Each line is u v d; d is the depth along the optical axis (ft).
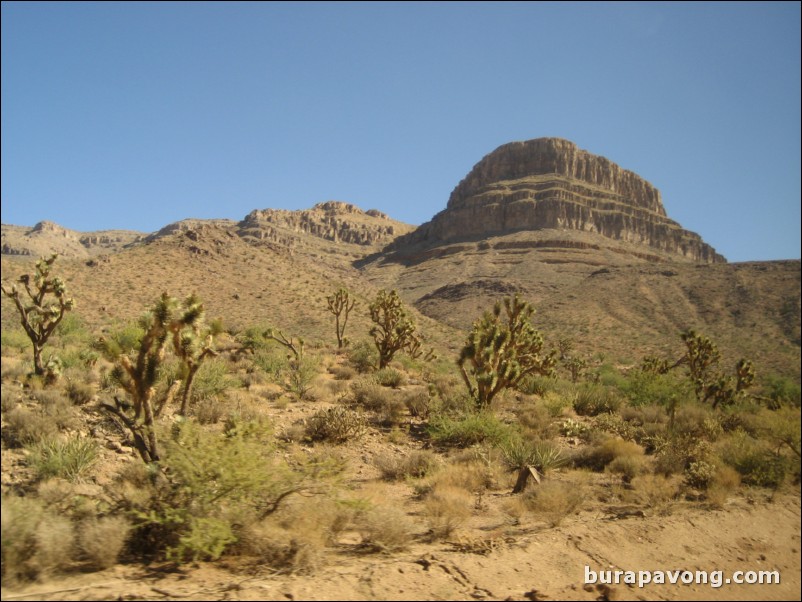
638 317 331.16
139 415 30.78
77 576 20.01
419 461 44.57
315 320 212.64
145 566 21.40
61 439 36.47
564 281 459.32
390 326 101.19
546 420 64.34
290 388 72.38
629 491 40.24
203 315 36.76
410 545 26.04
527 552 25.70
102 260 225.97
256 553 22.74
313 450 47.39
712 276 368.07
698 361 113.29
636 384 91.50
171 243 268.41
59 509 24.54
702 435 63.62
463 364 66.03
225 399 57.98
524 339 71.87
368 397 67.46
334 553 24.14
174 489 24.12
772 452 46.50
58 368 54.75
